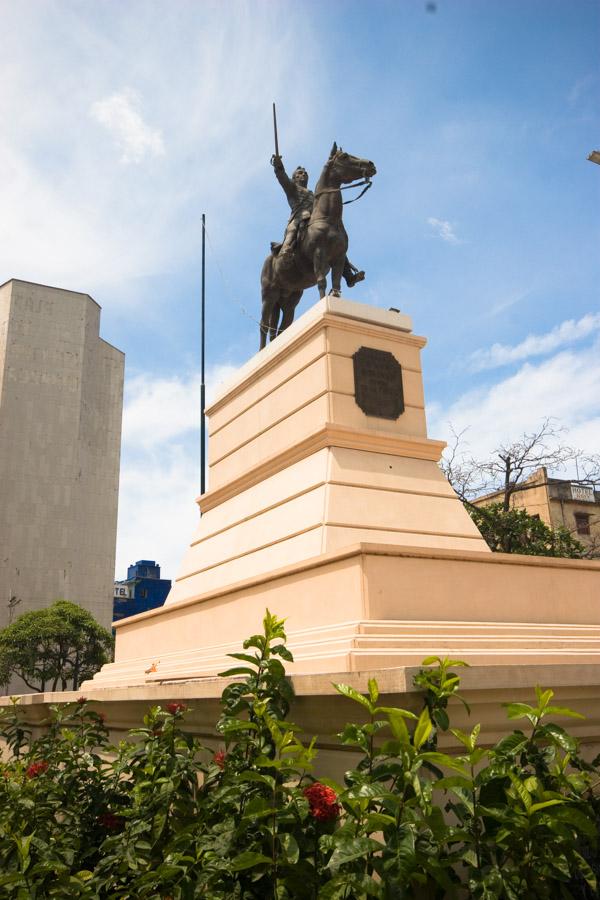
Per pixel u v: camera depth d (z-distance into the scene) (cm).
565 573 766
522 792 395
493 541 2283
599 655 665
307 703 527
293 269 1193
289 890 423
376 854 448
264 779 432
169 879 453
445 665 450
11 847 511
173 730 549
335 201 1141
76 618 4153
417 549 675
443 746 484
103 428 6862
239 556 941
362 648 586
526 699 516
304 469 905
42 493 6219
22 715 1014
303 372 981
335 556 679
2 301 6644
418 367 1010
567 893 406
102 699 777
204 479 2061
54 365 6600
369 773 418
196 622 920
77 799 609
